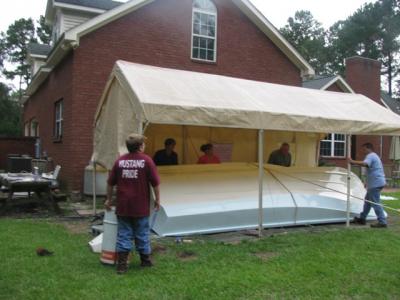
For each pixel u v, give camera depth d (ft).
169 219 25.40
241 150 40.60
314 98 33.24
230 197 28.12
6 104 144.56
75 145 44.29
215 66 53.36
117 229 19.22
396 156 75.92
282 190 30.42
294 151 41.78
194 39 52.60
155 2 49.26
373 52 192.24
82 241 23.94
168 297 15.92
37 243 23.03
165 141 34.12
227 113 25.31
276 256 21.80
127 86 25.00
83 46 44.96
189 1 51.57
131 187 18.86
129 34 47.55
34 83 65.41
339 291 17.19
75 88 44.45
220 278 18.07
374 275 19.20
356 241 25.44
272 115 26.99
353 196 31.30
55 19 61.16
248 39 55.67
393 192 56.08
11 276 17.57
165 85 26.00
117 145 25.91
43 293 15.88
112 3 58.44
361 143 79.97
